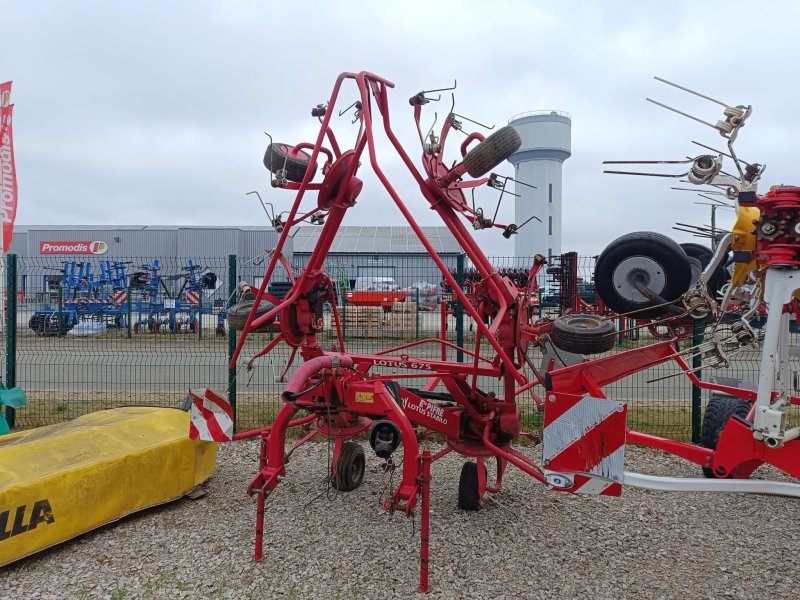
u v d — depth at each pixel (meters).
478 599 3.71
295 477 5.89
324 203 5.05
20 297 16.09
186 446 5.20
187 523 4.79
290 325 5.21
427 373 5.23
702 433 5.83
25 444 4.56
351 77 4.43
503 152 4.36
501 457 4.99
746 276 4.06
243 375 11.14
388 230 34.41
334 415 4.95
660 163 4.02
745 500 5.36
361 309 15.70
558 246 35.81
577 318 4.63
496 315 4.98
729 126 3.64
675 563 4.20
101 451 4.71
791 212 3.43
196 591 3.80
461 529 4.69
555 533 4.65
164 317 19.28
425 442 7.12
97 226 32.16
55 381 11.19
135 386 10.55
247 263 6.31
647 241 4.71
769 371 3.56
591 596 3.77
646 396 10.23
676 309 4.72
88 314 18.28
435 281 15.88
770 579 3.99
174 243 28.48
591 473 3.66
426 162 4.67
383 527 4.71
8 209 7.27
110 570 4.05
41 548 4.14
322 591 3.79
